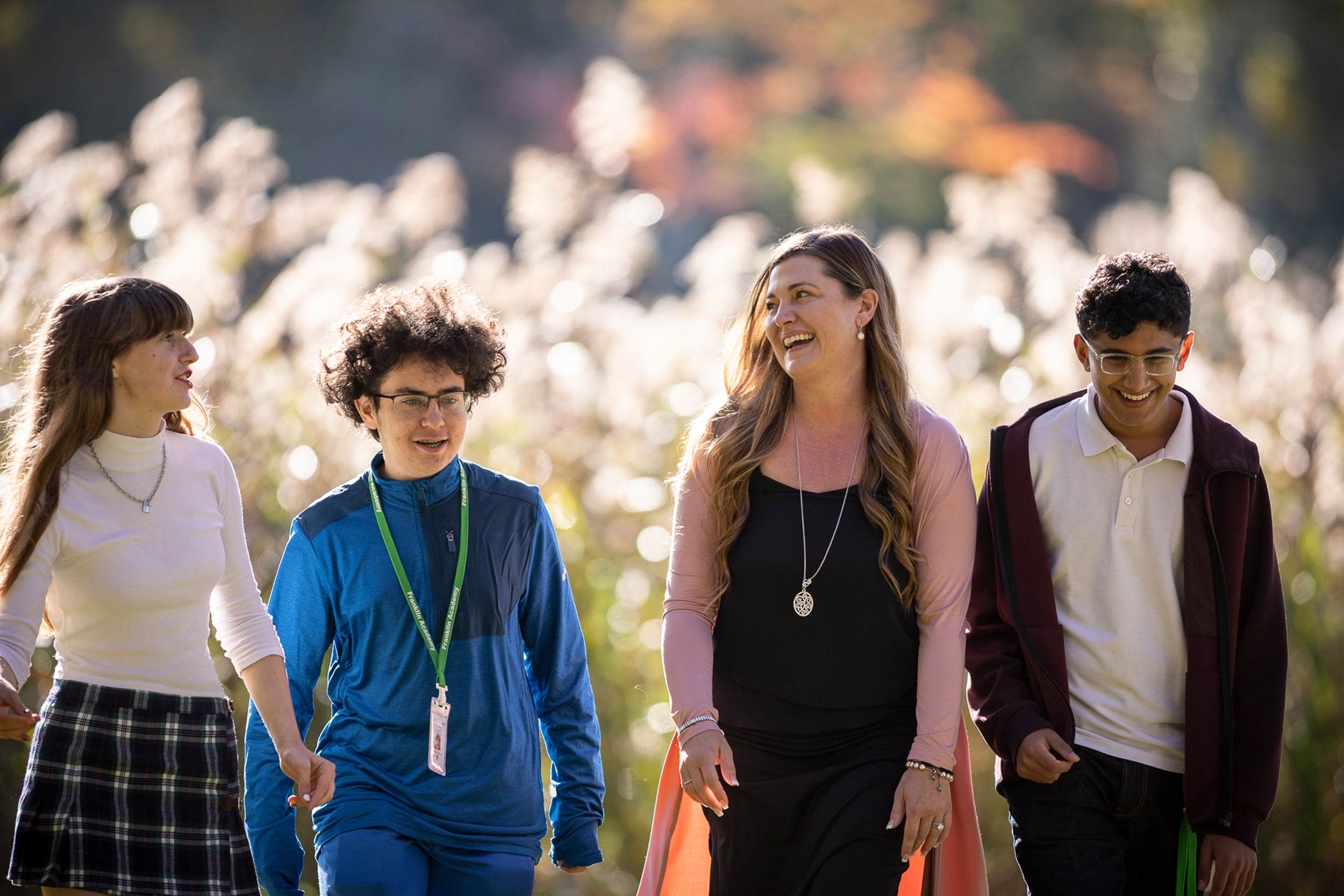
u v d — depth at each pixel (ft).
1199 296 72.18
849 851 27.45
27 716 24.48
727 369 30.83
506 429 58.39
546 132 234.99
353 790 28.45
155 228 63.82
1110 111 249.14
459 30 240.73
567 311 66.64
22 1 221.05
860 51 240.53
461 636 29.09
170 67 228.84
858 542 28.25
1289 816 51.65
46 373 26.58
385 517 29.58
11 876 25.40
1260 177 251.19
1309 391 58.70
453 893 28.35
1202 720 28.71
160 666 26.61
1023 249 75.51
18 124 223.51
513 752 29.07
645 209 90.12
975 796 51.78
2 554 25.64
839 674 28.25
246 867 27.25
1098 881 29.01
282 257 71.77
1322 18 268.41
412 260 73.77
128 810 26.03
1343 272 65.92
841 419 29.32
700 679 28.40
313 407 54.60
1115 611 29.48
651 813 50.98
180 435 28.12
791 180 213.66
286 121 234.17
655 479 58.54
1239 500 28.94
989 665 30.14
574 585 53.42
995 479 30.50
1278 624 29.43
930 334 67.97
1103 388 28.76
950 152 224.53
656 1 243.40
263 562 51.47
